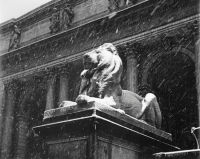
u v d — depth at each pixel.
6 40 47.34
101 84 6.96
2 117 44.81
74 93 37.91
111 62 7.12
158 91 33.53
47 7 42.88
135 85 31.84
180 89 34.06
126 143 6.75
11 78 44.88
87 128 6.13
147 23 32.47
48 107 38.88
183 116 34.19
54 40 40.31
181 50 30.14
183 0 30.06
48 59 41.03
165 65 32.41
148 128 7.40
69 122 6.32
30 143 44.41
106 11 36.97
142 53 32.88
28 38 44.81
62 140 6.49
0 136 44.12
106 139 6.29
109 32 35.38
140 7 32.56
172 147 7.96
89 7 38.75
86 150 6.06
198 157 6.23
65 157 6.34
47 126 6.65
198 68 27.66
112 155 6.36
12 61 45.19
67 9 40.19
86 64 7.25
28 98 44.69
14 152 43.66
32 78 42.97
